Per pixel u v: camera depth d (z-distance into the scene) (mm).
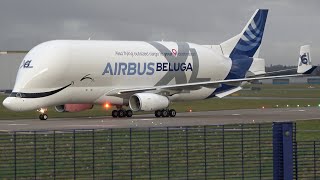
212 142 126625
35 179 103188
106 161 113625
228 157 116438
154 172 107312
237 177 104938
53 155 110938
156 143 125375
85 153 117938
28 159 113062
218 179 104000
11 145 124750
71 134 136375
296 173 102250
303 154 116938
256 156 117000
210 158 116562
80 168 109750
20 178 104250
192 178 104375
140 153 119250
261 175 105562
